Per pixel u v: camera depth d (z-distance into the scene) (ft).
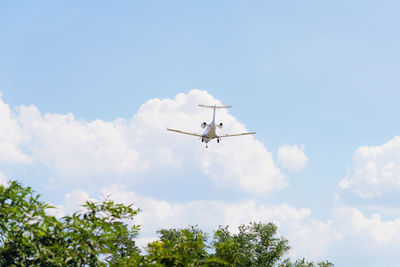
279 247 103.86
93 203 49.78
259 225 107.04
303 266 106.01
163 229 90.68
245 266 95.35
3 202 46.57
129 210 51.47
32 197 48.75
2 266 45.27
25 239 46.47
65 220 48.75
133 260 45.91
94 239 47.42
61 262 44.39
